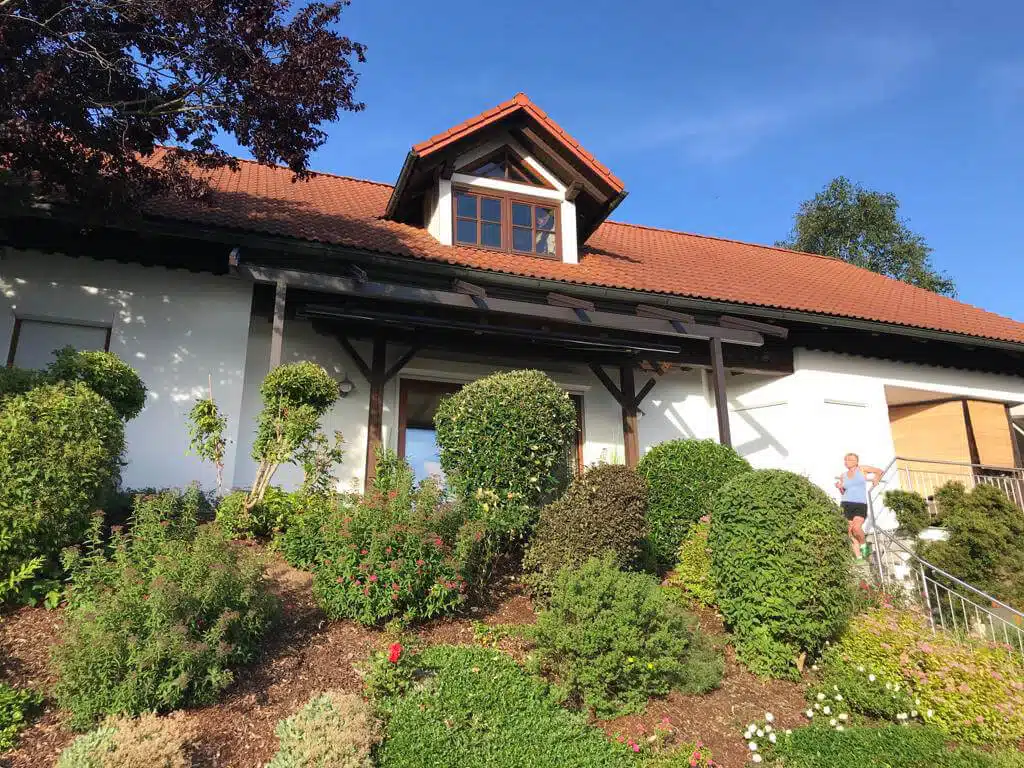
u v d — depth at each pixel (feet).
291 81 24.06
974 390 42.34
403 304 31.30
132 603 15.12
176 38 23.31
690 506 26.81
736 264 47.19
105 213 25.30
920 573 26.45
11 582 17.15
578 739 15.53
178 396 27.89
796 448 37.93
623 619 17.84
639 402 36.78
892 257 90.22
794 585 19.86
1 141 22.36
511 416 25.45
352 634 18.33
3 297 27.02
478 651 18.04
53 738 13.73
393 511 19.97
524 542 25.21
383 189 45.55
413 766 13.74
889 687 18.93
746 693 18.81
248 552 17.60
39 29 21.81
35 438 18.10
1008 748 17.62
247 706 15.16
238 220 29.01
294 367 24.11
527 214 36.86
